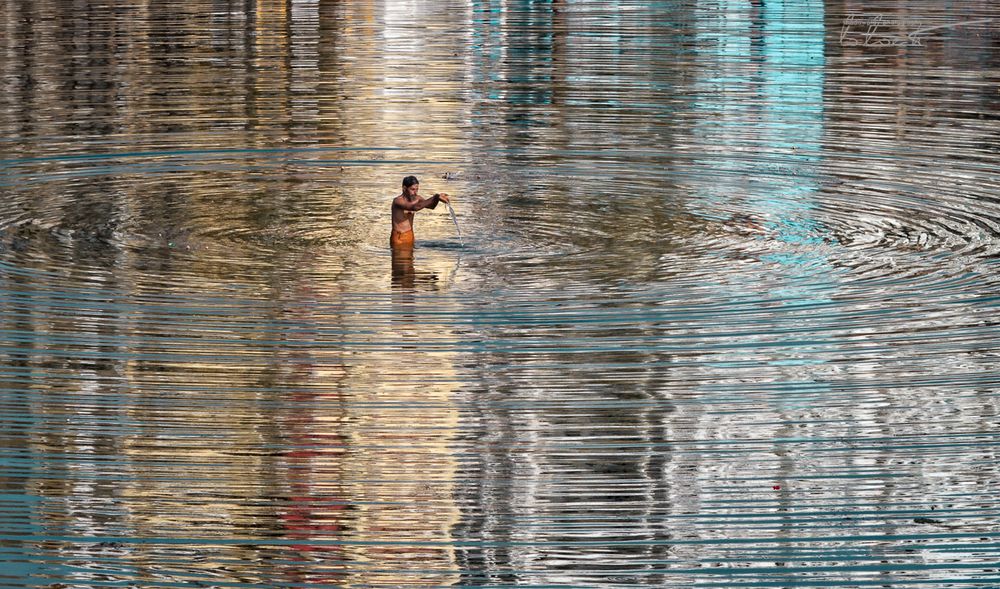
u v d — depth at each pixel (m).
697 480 25.72
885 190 45.56
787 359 31.06
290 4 87.31
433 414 28.28
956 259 38.06
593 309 34.25
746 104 58.66
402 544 23.55
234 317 33.47
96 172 47.25
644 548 23.42
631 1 89.31
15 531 23.78
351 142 51.97
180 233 40.53
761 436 27.38
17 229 40.47
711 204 44.09
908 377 30.09
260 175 47.31
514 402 28.89
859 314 33.75
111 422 27.69
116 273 36.56
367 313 33.88
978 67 66.50
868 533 23.97
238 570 22.75
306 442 26.94
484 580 22.36
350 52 70.38
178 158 49.38
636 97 59.97
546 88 61.81
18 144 50.91
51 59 68.19
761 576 22.70
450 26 79.00
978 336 32.28
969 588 22.28
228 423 27.83
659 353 31.44
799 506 24.78
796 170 48.12
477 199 44.69
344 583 22.41
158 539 23.69
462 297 35.09
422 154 50.34
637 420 28.03
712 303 34.69
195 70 65.50
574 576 22.66
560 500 25.03
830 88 61.81
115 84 62.16
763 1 87.25
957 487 25.44
